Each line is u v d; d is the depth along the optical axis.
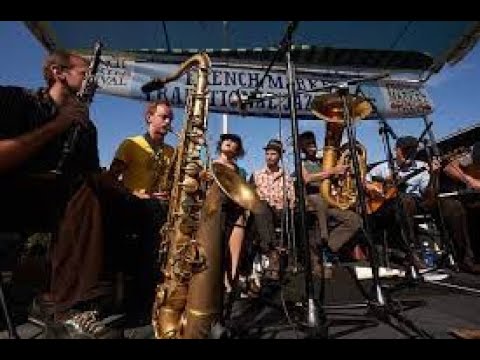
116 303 1.87
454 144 5.18
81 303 1.72
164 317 2.06
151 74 5.79
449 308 2.61
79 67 2.26
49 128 1.89
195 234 2.14
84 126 2.08
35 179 1.90
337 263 5.12
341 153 3.90
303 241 2.04
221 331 1.77
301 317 2.26
